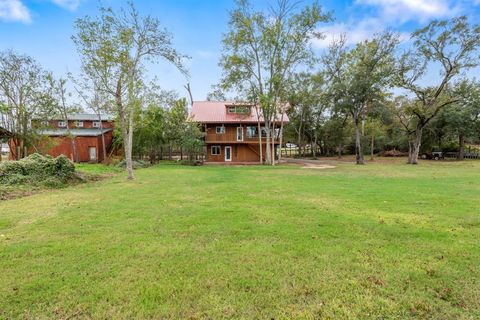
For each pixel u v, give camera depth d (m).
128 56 13.09
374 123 32.28
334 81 25.88
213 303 2.63
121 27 12.70
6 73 18.38
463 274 3.17
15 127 18.80
